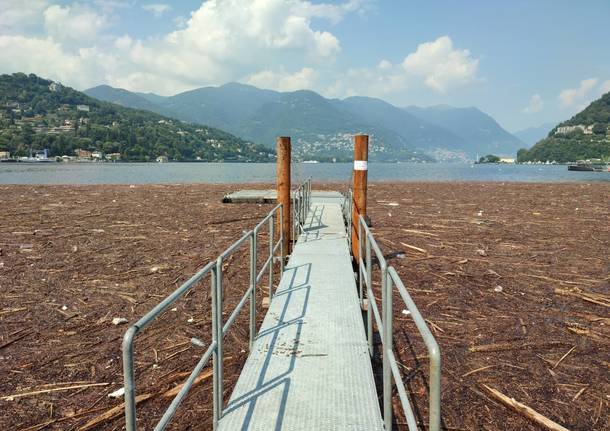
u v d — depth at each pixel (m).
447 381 4.92
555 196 29.22
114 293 7.98
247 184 42.06
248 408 3.73
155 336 6.15
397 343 5.91
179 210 19.59
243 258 10.70
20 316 6.84
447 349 5.74
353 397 3.90
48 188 34.75
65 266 9.80
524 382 4.91
